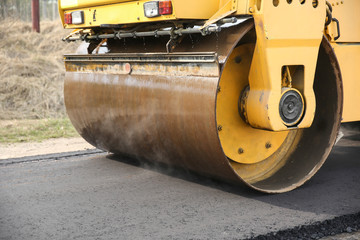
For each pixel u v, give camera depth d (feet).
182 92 12.20
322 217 11.29
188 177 14.66
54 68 32.60
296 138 14.40
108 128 15.39
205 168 12.80
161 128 13.15
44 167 15.97
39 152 18.61
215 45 11.75
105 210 11.69
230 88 12.90
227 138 13.05
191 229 10.44
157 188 13.53
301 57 12.34
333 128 13.35
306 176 13.43
